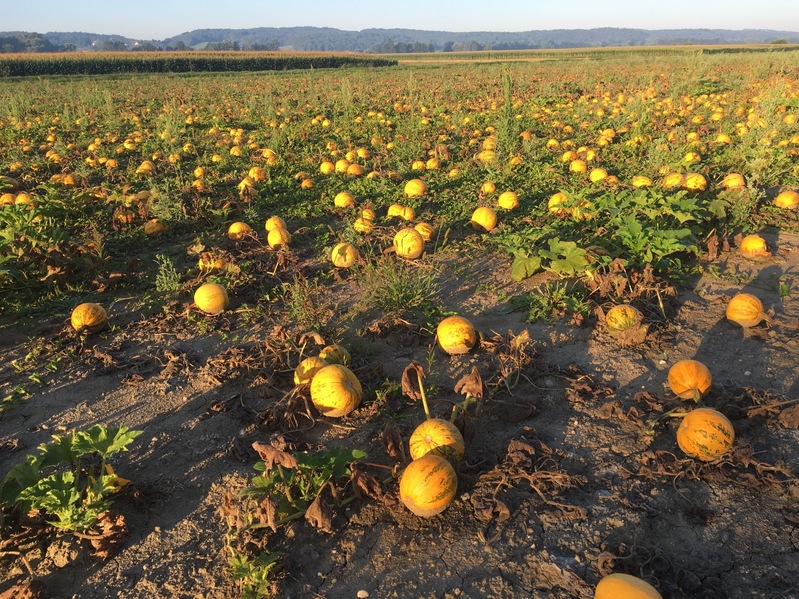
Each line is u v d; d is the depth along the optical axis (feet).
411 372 10.60
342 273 17.01
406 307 14.80
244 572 8.10
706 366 11.82
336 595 8.13
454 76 90.38
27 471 9.06
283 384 12.18
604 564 8.15
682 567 8.21
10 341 14.38
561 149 31.27
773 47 171.32
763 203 20.68
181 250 19.74
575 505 9.08
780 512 8.85
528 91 61.98
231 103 61.31
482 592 8.05
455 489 8.98
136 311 15.65
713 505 9.04
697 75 62.59
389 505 9.25
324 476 9.14
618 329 13.02
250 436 10.84
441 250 18.42
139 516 9.40
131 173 29.07
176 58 138.92
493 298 15.37
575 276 15.76
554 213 20.49
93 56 151.94
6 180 25.25
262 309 15.23
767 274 15.79
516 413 10.87
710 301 14.52
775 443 10.05
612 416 10.82
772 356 12.21
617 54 161.99
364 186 25.43
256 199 24.02
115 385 12.53
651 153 25.36
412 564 8.46
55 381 12.74
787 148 27.48
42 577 8.57
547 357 12.66
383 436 9.95
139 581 8.42
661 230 16.58
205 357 13.39
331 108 55.77
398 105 51.88
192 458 10.45
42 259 16.93
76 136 42.37
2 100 58.03
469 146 33.63
